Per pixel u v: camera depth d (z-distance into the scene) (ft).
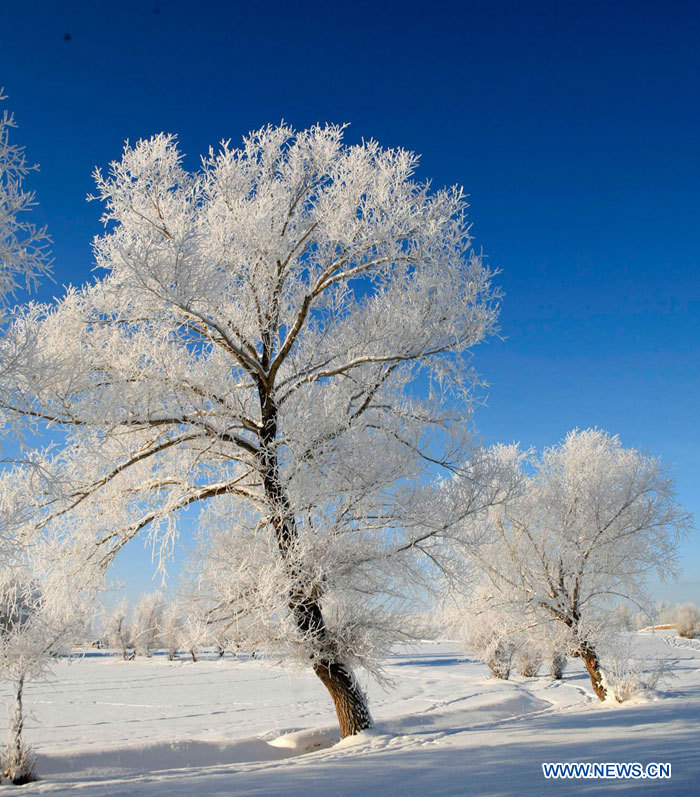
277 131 35.63
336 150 34.78
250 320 34.35
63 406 28.45
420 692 85.05
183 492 33.99
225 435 32.78
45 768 35.04
